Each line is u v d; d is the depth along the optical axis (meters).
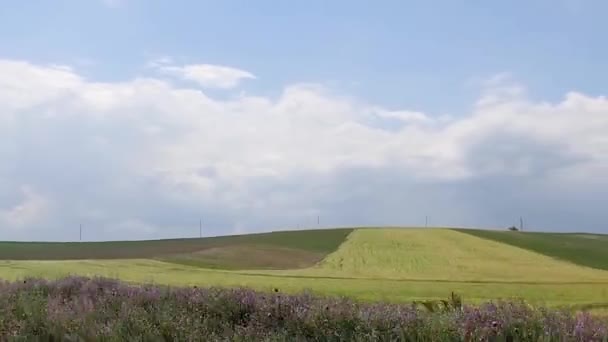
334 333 7.69
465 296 23.22
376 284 29.48
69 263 40.38
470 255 62.34
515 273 47.12
